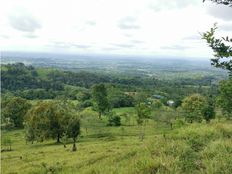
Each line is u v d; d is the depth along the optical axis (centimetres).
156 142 1384
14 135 11738
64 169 1490
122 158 1333
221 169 902
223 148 1115
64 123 7788
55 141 9894
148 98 18262
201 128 1596
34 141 10281
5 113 13450
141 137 8050
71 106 14362
